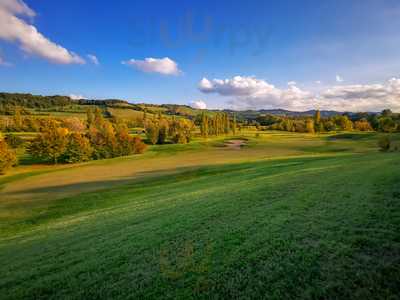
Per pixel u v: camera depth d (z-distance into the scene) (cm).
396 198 865
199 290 511
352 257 543
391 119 9294
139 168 4059
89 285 599
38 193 2714
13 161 5319
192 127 11281
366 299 427
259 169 2536
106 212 1545
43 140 6203
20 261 862
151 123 10425
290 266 542
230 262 593
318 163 2350
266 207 972
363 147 6009
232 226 820
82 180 3303
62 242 1014
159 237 830
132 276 605
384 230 641
